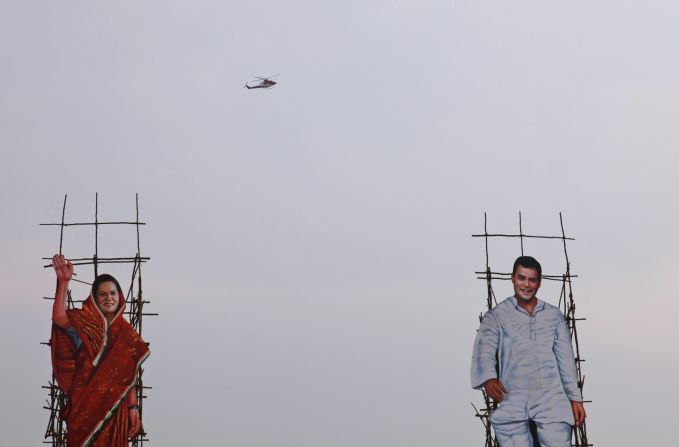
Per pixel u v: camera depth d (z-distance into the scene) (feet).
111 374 199.21
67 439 196.44
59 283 202.80
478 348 204.03
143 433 199.93
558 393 201.05
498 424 200.13
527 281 206.18
